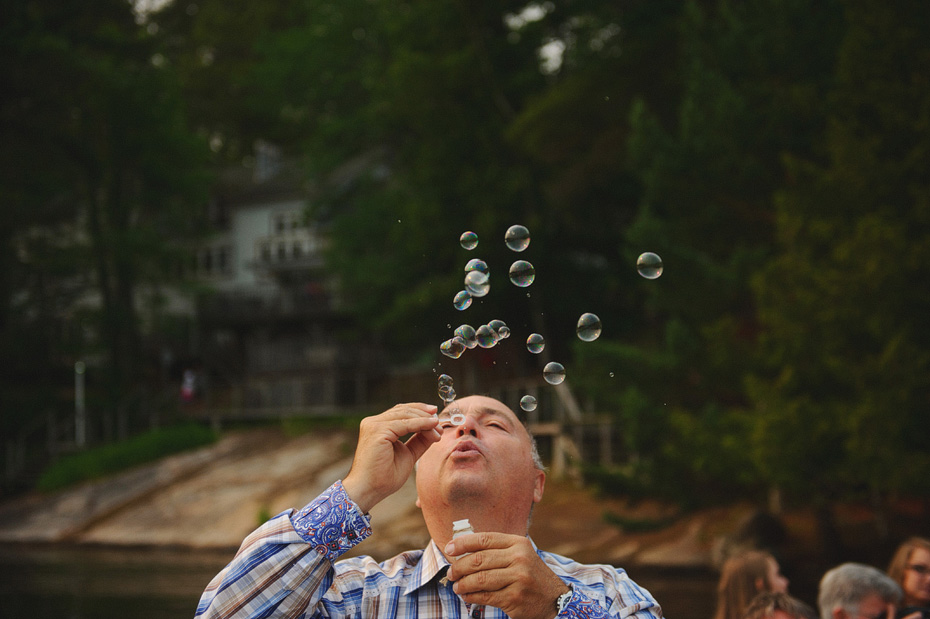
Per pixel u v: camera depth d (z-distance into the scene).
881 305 7.60
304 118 27.44
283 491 16.31
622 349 10.50
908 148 8.27
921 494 7.61
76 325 24.94
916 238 7.95
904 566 3.21
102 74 22.28
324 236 26.42
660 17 14.95
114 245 24.66
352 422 21.12
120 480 18.48
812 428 7.86
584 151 15.62
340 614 1.50
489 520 1.51
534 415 16.02
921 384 7.32
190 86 41.69
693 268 10.15
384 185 25.33
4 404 23.72
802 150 10.20
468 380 17.20
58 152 23.47
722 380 9.88
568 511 12.53
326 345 27.42
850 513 10.27
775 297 8.38
